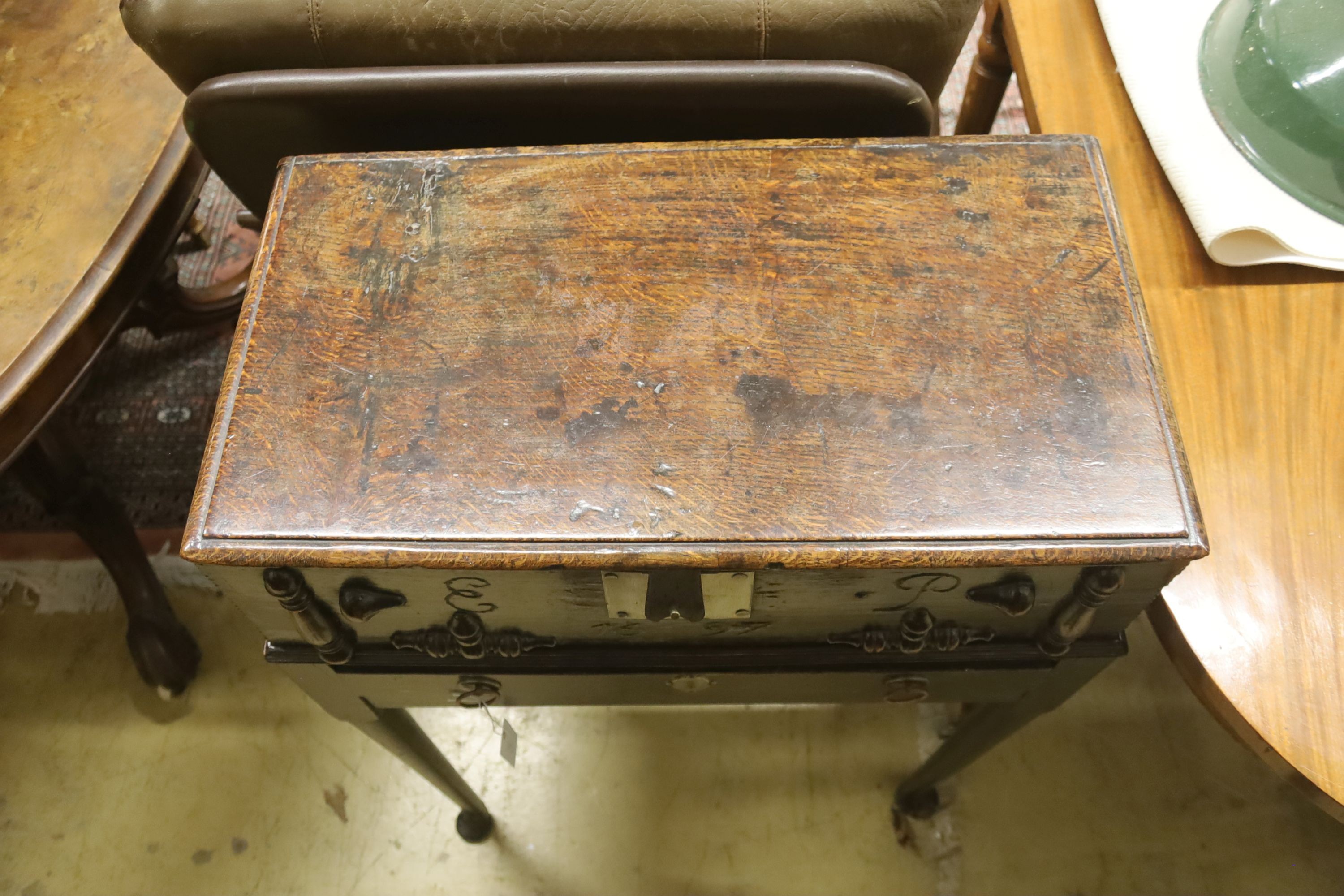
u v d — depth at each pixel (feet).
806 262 2.37
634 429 2.17
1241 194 2.55
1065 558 2.01
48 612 4.67
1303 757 2.04
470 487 2.11
